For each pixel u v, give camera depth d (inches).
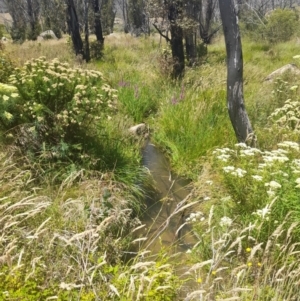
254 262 121.1
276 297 97.8
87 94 179.0
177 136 242.4
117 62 513.3
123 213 148.6
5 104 160.4
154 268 96.3
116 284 91.6
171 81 373.1
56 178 167.5
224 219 127.5
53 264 101.3
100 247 124.5
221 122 241.9
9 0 1395.2
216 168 175.9
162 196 191.5
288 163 149.6
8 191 138.5
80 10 1096.2
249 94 291.1
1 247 104.7
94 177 172.9
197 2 533.3
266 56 527.8
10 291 84.7
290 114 218.1
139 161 219.9
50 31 1251.8
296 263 114.7
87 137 193.5
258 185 141.4
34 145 175.8
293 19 718.5
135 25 1421.0
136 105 307.7
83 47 605.9
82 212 136.6
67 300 88.4
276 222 125.1
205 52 569.9
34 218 127.4
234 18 189.3
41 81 174.6
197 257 134.2
